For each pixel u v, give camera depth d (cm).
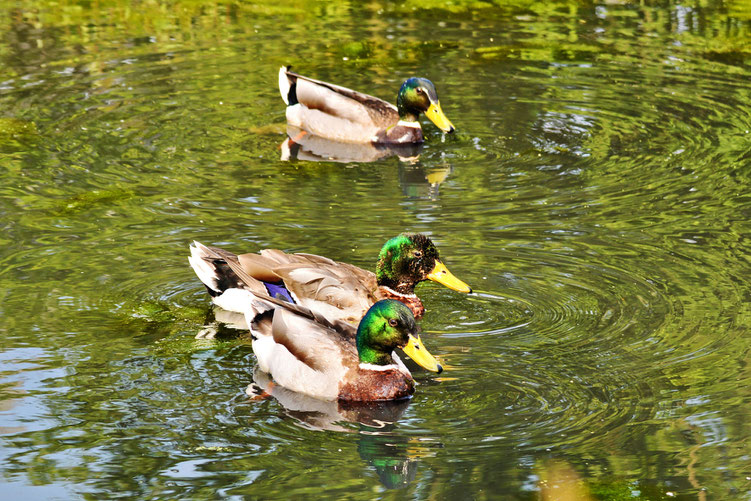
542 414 986
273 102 1966
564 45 2262
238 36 2334
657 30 2362
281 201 1518
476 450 929
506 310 1199
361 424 983
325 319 1109
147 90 1989
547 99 1959
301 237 1383
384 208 1495
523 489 863
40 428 952
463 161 1698
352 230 1411
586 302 1206
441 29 2381
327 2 2606
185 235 1390
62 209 1469
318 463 910
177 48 2247
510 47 2250
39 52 2189
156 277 1274
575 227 1414
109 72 2080
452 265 1303
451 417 990
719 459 902
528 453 920
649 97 1955
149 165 1648
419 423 982
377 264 1230
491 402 1011
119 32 2347
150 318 1178
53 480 874
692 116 1853
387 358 1042
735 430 946
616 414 980
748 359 1070
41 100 1914
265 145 1770
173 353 1105
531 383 1042
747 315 1160
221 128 1828
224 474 889
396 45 2275
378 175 1645
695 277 1258
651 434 945
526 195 1538
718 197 1507
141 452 920
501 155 1717
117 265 1302
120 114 1861
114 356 1091
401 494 859
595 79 2056
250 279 1213
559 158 1691
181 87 2012
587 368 1066
